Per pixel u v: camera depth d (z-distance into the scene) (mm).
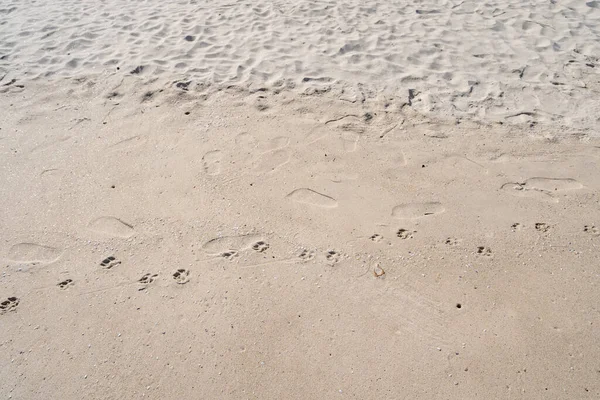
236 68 5281
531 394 2383
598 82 4875
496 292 2885
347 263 3084
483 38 5723
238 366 2537
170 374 2516
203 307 2838
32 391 2467
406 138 4227
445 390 2404
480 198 3580
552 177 3746
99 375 2523
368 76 5062
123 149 4215
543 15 6207
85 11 6844
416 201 3564
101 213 3537
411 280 2967
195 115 4613
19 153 4207
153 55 5617
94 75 5312
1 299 2924
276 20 6254
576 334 2645
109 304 2875
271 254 3160
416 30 5930
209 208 3547
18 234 3379
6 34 6270
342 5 6605
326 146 4164
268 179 3816
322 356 2568
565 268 3027
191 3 6906
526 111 4504
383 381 2447
